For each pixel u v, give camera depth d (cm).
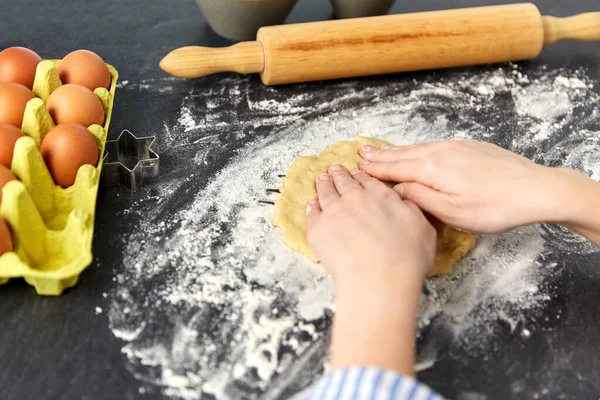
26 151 62
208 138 75
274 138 76
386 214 61
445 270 64
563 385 59
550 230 69
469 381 59
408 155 67
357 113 79
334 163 70
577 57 88
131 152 72
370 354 53
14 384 57
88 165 64
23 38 84
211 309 62
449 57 82
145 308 62
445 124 79
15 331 60
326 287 63
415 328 57
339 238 60
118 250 65
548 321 62
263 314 62
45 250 62
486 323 62
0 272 59
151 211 68
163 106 78
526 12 83
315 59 79
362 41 79
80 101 67
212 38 86
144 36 86
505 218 62
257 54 78
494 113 81
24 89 67
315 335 60
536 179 62
